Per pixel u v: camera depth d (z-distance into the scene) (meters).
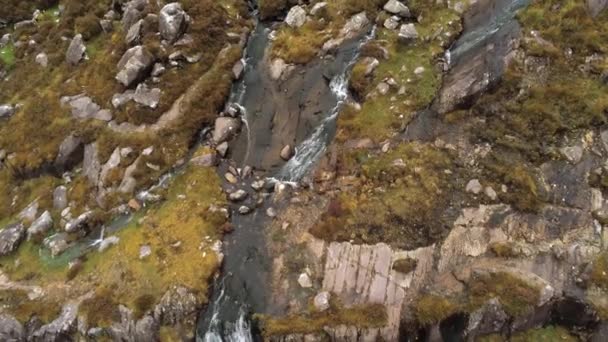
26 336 22.42
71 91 29.56
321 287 21.11
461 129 23.66
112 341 21.38
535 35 24.72
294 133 26.05
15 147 28.88
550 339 19.48
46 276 23.77
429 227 21.41
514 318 19.42
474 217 21.50
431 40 26.53
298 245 22.31
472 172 22.52
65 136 27.91
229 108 27.06
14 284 23.86
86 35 32.28
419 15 27.66
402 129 24.31
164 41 28.64
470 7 27.39
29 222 26.19
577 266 20.02
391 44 26.84
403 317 19.95
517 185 21.72
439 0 27.75
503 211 21.47
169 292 21.38
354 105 25.42
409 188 22.52
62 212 25.94
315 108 26.42
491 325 19.58
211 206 23.95
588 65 23.73
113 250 23.50
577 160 21.84
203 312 21.34
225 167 25.62
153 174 25.67
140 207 24.91
